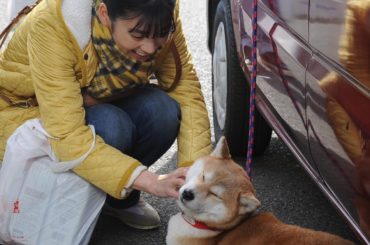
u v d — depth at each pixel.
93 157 1.85
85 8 1.81
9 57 1.97
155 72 2.08
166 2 1.68
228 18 2.63
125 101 2.09
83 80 1.90
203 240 1.73
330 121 1.63
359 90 1.47
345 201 1.65
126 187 1.84
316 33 1.69
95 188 1.93
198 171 1.70
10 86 1.97
